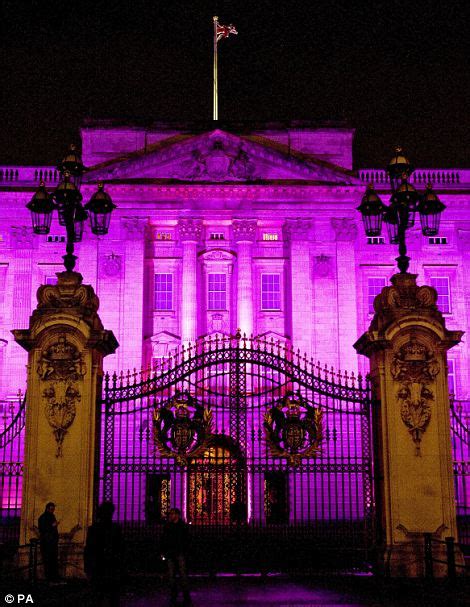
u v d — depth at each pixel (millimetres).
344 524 21391
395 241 22734
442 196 55656
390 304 20812
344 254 55250
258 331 54844
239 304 54344
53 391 19828
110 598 15297
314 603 17359
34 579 17078
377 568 20000
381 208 22531
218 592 19234
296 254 55156
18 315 53531
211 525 21422
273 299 55625
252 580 21172
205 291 55625
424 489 19906
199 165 55594
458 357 54438
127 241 54688
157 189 55156
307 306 54344
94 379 20000
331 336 54031
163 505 38000
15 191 54312
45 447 19578
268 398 42250
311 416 21391
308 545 21250
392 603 17250
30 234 54688
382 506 20172
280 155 55469
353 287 54781
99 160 57125
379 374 20531
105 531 15547
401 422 20250
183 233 55125
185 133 57344
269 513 23000
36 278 54281
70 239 21047
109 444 22688
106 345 20672
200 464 21312
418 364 20500
